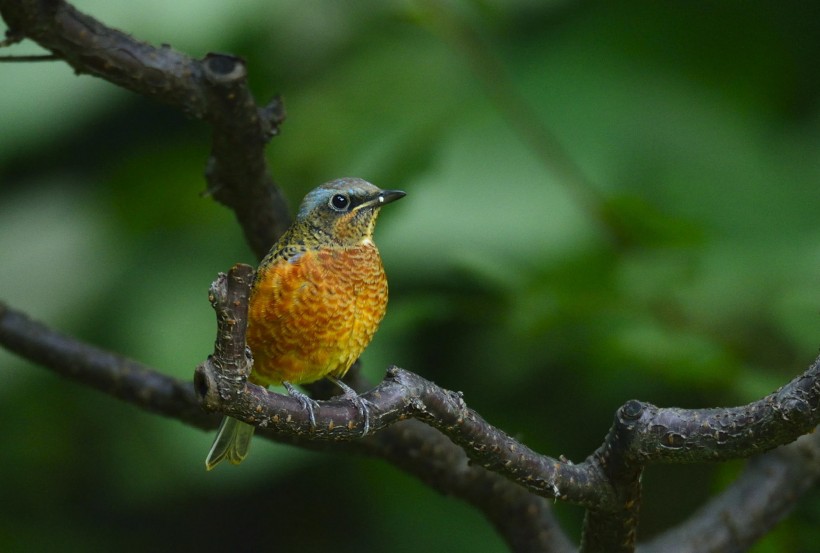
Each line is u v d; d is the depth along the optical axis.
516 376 12.29
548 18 12.70
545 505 8.39
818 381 5.60
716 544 8.28
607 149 11.90
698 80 12.63
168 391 8.20
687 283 9.75
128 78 6.97
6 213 13.29
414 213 11.39
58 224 13.11
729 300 10.34
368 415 5.91
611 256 10.02
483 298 10.27
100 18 11.69
